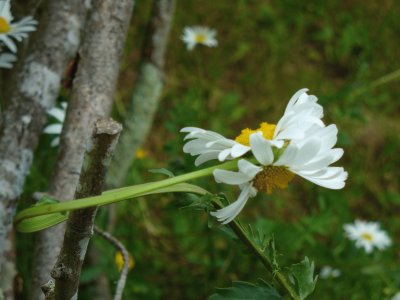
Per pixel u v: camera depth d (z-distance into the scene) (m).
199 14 0.99
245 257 0.62
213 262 0.62
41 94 0.37
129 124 0.50
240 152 0.26
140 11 0.92
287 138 0.25
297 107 0.26
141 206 0.68
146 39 0.50
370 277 0.66
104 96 0.37
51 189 0.37
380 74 0.99
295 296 0.30
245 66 0.97
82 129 0.37
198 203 0.28
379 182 0.89
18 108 0.36
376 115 0.93
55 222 0.27
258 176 0.26
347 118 0.80
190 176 0.26
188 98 0.84
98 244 0.52
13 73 0.39
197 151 0.27
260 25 1.01
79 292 0.53
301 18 1.03
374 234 0.68
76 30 0.38
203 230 0.68
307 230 0.64
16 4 0.42
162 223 0.72
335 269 0.65
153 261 0.68
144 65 0.50
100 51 0.37
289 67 0.99
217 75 0.93
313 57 1.01
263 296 0.31
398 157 0.90
